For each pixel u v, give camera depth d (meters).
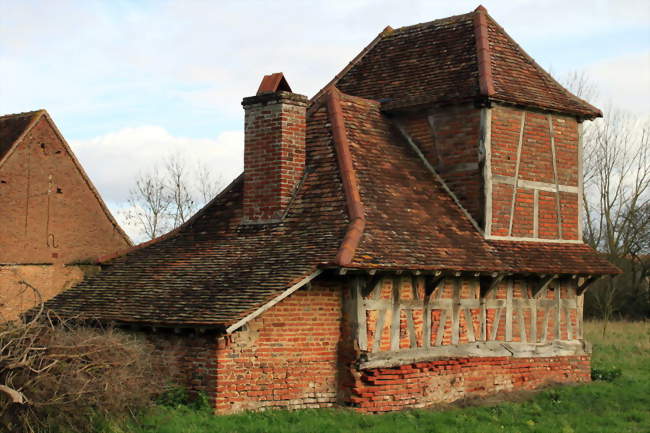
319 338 14.52
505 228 17.45
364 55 20.78
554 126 18.64
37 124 24.20
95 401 11.52
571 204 18.86
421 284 15.52
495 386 16.86
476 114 17.47
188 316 13.62
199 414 12.93
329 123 17.27
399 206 16.08
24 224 23.67
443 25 19.98
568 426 14.13
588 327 32.34
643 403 16.56
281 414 13.48
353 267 13.57
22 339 11.35
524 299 17.53
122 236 26.38
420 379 15.29
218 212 17.56
